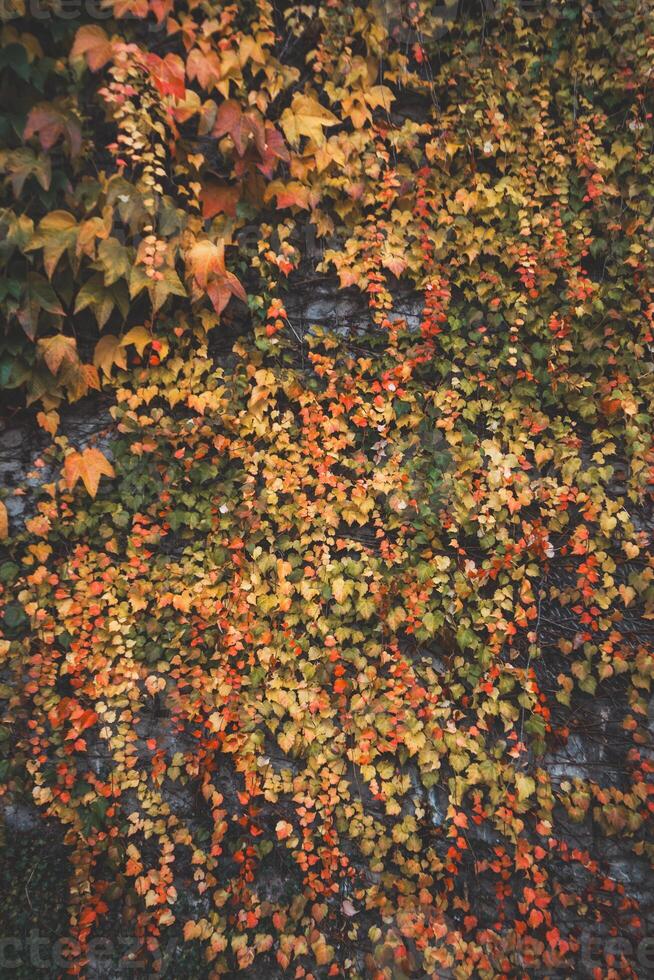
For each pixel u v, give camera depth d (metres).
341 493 3.13
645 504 3.24
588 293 3.25
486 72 3.23
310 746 3.01
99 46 2.78
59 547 3.05
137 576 3.06
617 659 3.13
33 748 2.94
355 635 3.07
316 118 3.11
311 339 3.21
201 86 2.95
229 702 3.02
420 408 3.20
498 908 2.94
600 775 3.07
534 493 3.19
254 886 2.95
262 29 3.02
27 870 2.85
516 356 3.25
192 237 2.99
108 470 3.01
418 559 3.12
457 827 3.01
